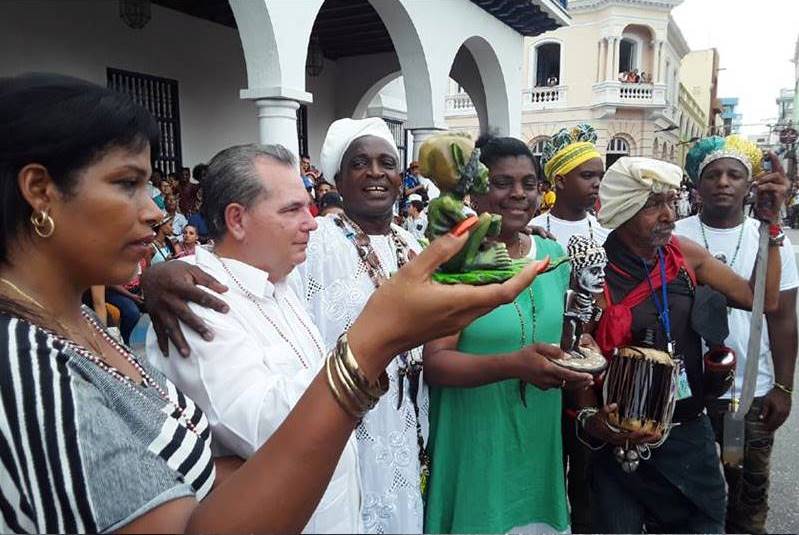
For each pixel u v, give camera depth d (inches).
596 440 66.6
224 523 27.7
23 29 239.0
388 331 27.4
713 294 66.1
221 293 47.9
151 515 26.3
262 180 50.0
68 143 28.7
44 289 31.5
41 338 28.6
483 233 30.7
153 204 33.1
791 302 75.6
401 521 61.9
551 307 64.5
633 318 63.4
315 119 425.4
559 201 100.7
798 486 81.0
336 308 65.1
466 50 381.1
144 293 47.1
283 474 27.8
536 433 65.8
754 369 56.1
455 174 31.5
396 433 63.0
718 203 86.7
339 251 66.7
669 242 67.2
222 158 52.3
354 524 45.4
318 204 211.5
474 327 62.2
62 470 25.9
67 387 27.4
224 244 52.8
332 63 437.4
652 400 56.9
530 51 551.8
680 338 64.7
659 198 61.1
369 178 69.4
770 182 53.6
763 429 77.9
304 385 45.6
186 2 302.7
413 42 255.1
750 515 76.0
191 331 44.8
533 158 66.8
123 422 29.2
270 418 41.8
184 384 44.8
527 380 54.2
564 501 67.9
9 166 29.1
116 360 36.3
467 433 63.1
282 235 50.6
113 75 279.6
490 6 311.1
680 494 64.2
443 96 279.3
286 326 51.6
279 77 181.8
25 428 26.1
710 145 87.4
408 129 272.2
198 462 34.7
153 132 32.9
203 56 329.4
